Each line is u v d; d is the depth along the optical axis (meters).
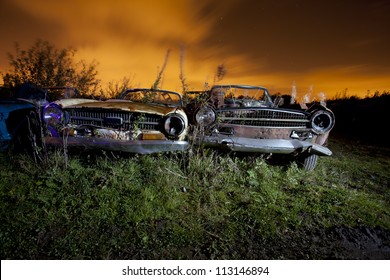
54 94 7.25
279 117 4.05
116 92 7.31
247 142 3.85
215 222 2.85
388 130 10.26
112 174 3.58
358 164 5.74
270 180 3.93
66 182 3.30
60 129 3.71
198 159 3.86
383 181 4.75
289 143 3.95
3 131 4.12
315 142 4.21
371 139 9.53
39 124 3.83
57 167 3.57
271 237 2.67
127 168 3.75
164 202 3.10
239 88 5.41
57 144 3.59
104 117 3.74
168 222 2.76
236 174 3.90
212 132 3.94
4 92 6.17
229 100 5.33
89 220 2.67
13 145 4.19
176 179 3.54
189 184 3.54
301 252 2.50
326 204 3.39
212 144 3.84
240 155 4.44
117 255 2.28
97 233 2.51
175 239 2.53
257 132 4.01
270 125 4.05
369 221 3.10
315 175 4.44
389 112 11.25
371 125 11.15
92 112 3.79
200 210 3.01
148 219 2.78
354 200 3.60
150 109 3.71
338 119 12.59
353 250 2.58
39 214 2.70
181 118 3.67
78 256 2.23
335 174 4.73
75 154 3.98
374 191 4.20
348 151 7.18
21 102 4.36
